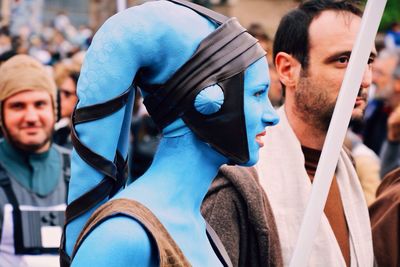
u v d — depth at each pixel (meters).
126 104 2.60
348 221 3.56
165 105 2.60
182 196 2.61
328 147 2.68
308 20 3.50
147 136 8.29
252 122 2.63
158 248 2.43
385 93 9.12
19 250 4.69
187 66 2.57
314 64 3.47
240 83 2.60
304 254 2.66
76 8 18.22
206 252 2.65
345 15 3.47
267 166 3.45
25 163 4.83
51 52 14.32
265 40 9.27
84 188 2.54
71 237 2.57
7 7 14.55
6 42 13.61
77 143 2.54
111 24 2.56
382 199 3.95
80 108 2.53
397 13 17.14
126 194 2.56
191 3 2.67
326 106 3.47
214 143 2.60
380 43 14.34
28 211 4.75
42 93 4.88
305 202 3.38
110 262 2.40
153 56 2.57
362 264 3.53
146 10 2.58
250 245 3.27
